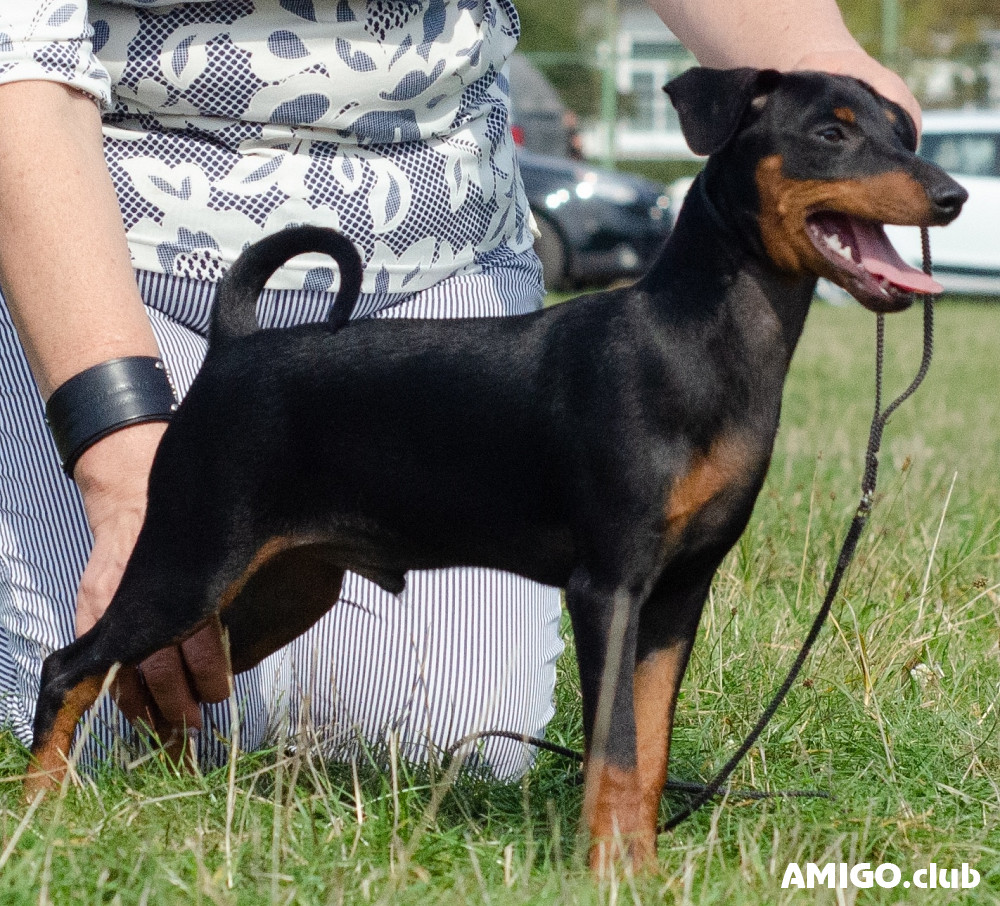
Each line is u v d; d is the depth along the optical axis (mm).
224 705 4445
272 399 3811
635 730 3422
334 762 4359
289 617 4305
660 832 3797
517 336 3695
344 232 4562
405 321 3830
